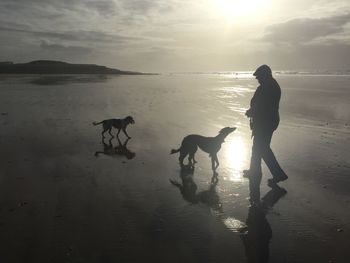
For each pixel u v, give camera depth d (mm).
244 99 11820
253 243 2426
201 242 2436
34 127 6637
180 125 6793
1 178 3701
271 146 5062
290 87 17344
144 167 4156
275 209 3006
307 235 2549
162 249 2334
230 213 2920
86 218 2773
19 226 2629
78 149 4984
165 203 3102
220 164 4328
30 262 2160
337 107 9180
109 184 3557
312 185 3559
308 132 6000
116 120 5789
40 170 3980
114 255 2250
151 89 17359
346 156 4508
